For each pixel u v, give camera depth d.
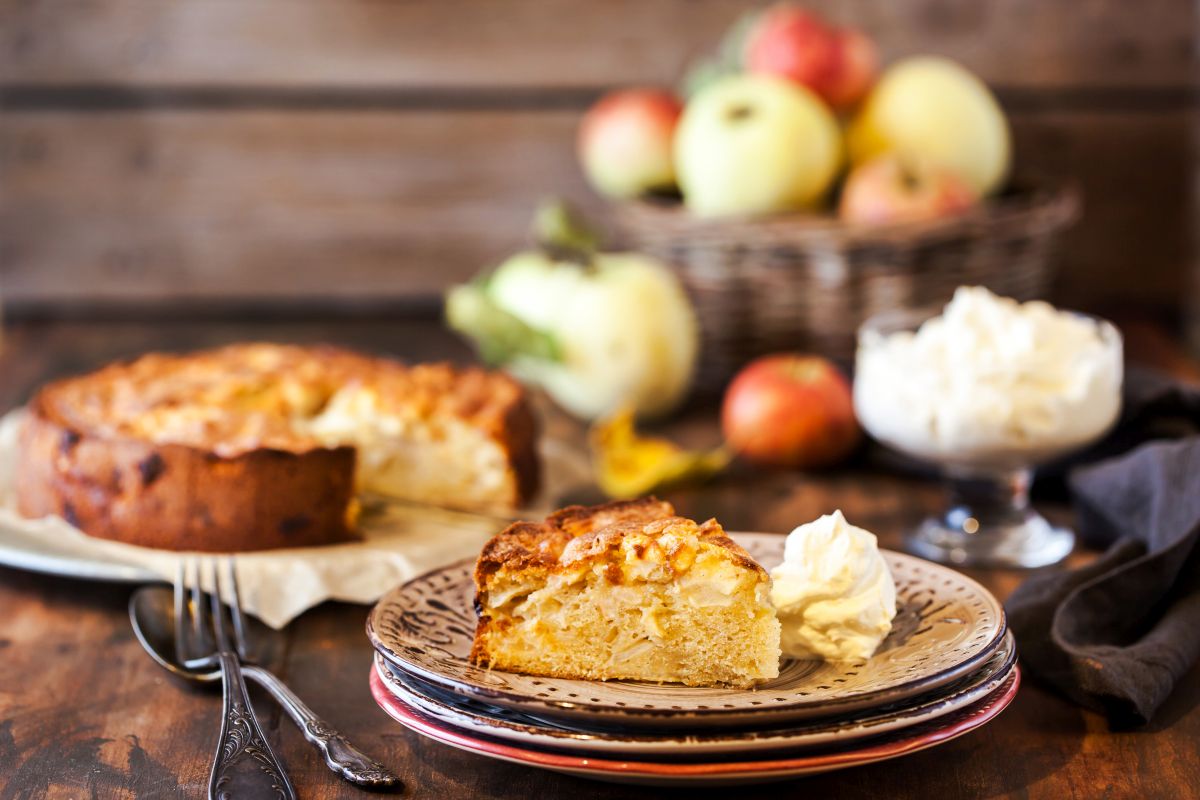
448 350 1.59
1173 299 1.69
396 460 1.27
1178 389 1.23
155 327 1.73
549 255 1.51
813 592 1.01
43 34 1.66
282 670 1.07
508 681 0.99
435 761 1.00
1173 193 1.66
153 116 1.69
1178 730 1.02
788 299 1.41
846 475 1.32
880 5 1.62
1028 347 1.15
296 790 0.98
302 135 1.70
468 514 1.24
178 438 1.20
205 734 1.03
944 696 0.96
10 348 1.61
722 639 1.00
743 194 1.39
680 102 1.48
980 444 1.16
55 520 1.18
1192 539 1.06
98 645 1.10
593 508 1.05
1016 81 1.63
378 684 0.99
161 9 1.66
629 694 0.99
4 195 1.72
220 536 1.15
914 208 1.36
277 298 1.76
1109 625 1.06
